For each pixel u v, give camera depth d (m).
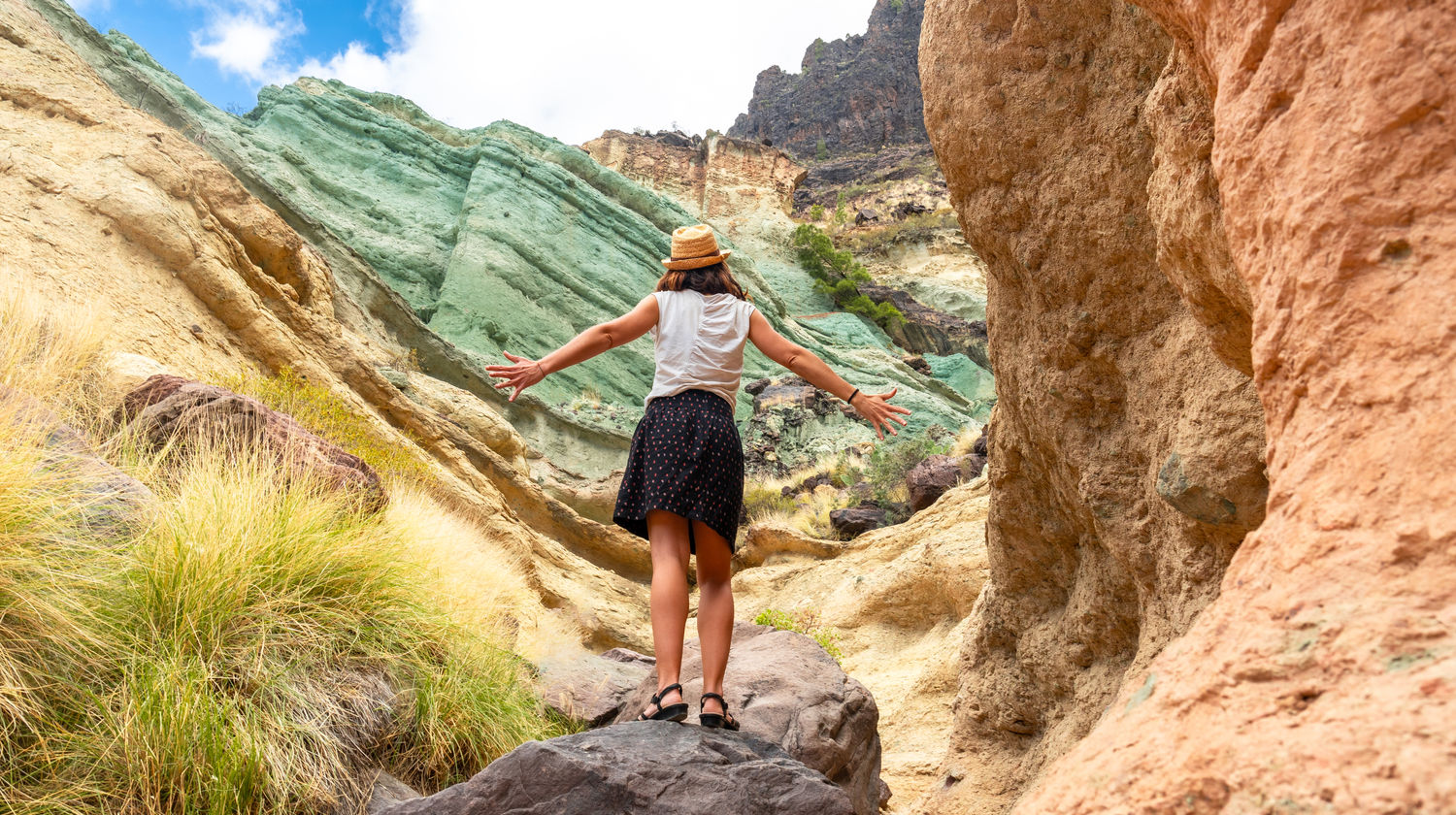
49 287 9.23
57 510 3.21
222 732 2.75
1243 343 2.22
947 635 12.54
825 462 26.05
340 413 8.74
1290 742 0.87
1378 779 0.76
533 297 32.81
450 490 12.48
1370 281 1.08
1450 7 1.06
